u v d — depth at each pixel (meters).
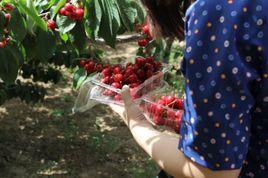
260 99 1.01
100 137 5.89
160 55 2.86
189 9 1.02
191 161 1.06
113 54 8.30
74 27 2.25
